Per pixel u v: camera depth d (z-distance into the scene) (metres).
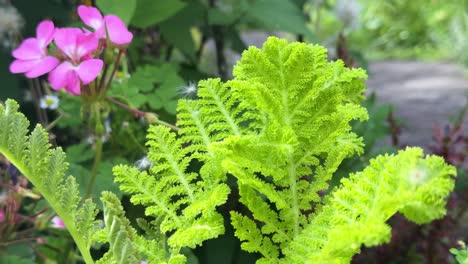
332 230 0.15
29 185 0.37
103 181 0.35
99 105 0.31
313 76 0.17
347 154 0.18
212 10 0.56
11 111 0.18
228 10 0.58
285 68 0.17
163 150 0.19
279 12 0.55
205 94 0.18
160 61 0.54
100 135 0.32
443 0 2.87
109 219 0.16
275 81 0.18
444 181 0.14
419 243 0.58
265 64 0.17
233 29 0.63
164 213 0.18
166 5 0.43
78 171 0.36
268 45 0.17
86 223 0.18
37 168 0.18
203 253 0.37
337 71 0.19
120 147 0.43
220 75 0.64
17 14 0.54
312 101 0.18
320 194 0.32
